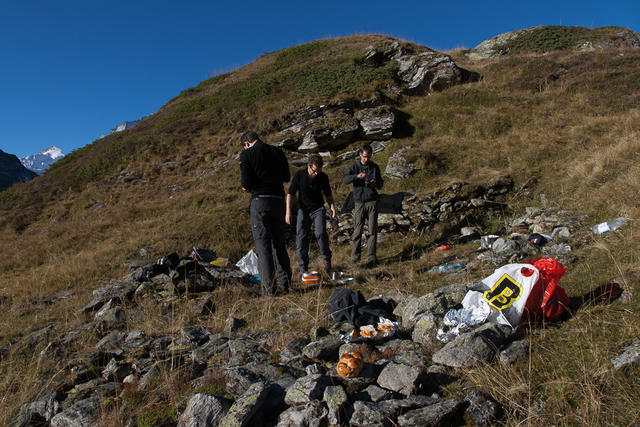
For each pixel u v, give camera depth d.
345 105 13.32
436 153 10.78
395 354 2.84
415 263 6.01
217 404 2.39
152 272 6.06
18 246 10.55
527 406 2.10
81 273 7.57
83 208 12.91
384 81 15.27
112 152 16.05
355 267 6.37
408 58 16.23
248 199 10.41
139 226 10.05
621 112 11.37
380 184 6.46
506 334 2.75
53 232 10.95
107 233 10.23
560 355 2.47
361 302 3.68
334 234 8.57
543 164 9.32
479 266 4.98
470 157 10.45
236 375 2.73
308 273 5.46
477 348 2.55
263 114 15.12
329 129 12.10
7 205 14.25
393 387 2.37
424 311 3.32
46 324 5.28
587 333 2.62
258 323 4.03
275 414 2.39
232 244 8.52
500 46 22.89
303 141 12.21
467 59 22.80
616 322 2.69
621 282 3.29
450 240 7.50
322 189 5.83
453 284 3.98
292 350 3.13
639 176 6.66
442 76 15.26
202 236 8.74
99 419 2.69
